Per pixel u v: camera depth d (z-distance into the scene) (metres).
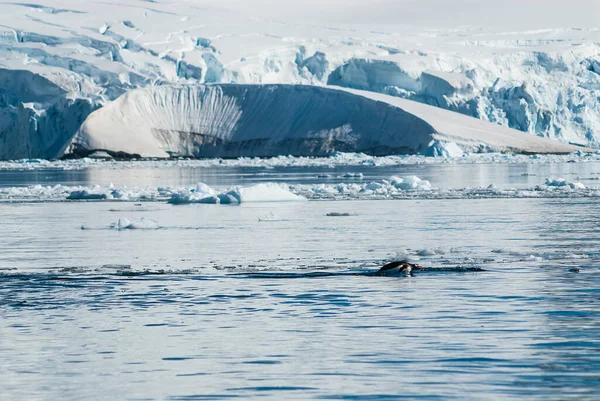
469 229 91.75
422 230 91.38
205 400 33.41
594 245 76.69
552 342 40.97
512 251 72.19
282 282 58.53
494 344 40.75
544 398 32.91
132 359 39.34
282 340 42.31
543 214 108.94
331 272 62.53
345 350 40.25
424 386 34.59
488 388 34.22
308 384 35.16
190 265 67.31
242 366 37.88
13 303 52.38
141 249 78.06
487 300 51.06
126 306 51.22
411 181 162.38
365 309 49.22
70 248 79.62
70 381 36.06
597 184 176.38
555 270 61.78
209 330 44.75
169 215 114.06
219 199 136.12
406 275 60.53
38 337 43.66
